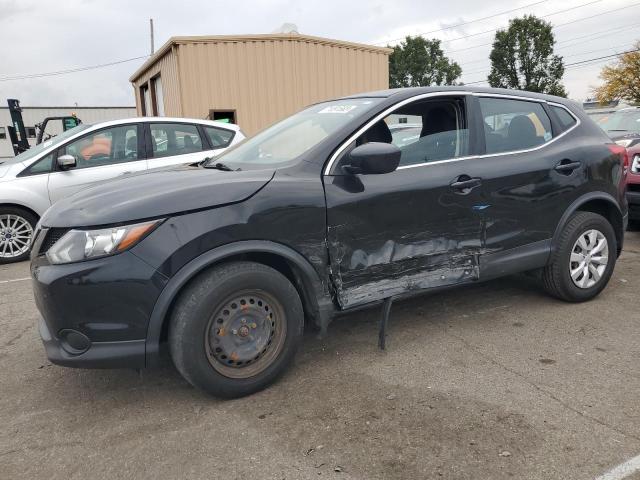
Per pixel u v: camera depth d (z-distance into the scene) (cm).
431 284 350
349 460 242
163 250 268
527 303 435
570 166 404
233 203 285
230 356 289
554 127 417
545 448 246
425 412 279
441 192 346
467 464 237
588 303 433
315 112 383
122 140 682
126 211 268
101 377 333
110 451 256
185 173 324
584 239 420
